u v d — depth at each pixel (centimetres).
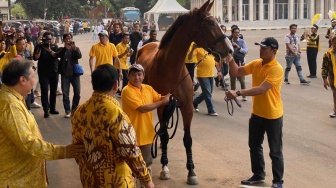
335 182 766
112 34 1703
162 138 777
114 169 435
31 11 9194
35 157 446
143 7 10644
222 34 719
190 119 757
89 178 440
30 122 440
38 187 450
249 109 1363
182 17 734
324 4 9119
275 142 707
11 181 435
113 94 445
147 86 693
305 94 1589
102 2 10194
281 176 713
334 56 1196
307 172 815
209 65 1255
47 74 1271
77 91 1275
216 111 1338
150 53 862
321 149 952
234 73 730
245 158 898
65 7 9338
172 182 771
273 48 684
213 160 887
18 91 442
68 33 1248
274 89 696
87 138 436
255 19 8906
